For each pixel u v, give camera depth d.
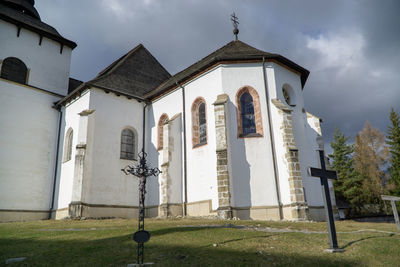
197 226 14.10
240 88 20.59
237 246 9.91
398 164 40.31
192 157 21.52
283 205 18.23
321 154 10.80
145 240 8.50
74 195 20.56
